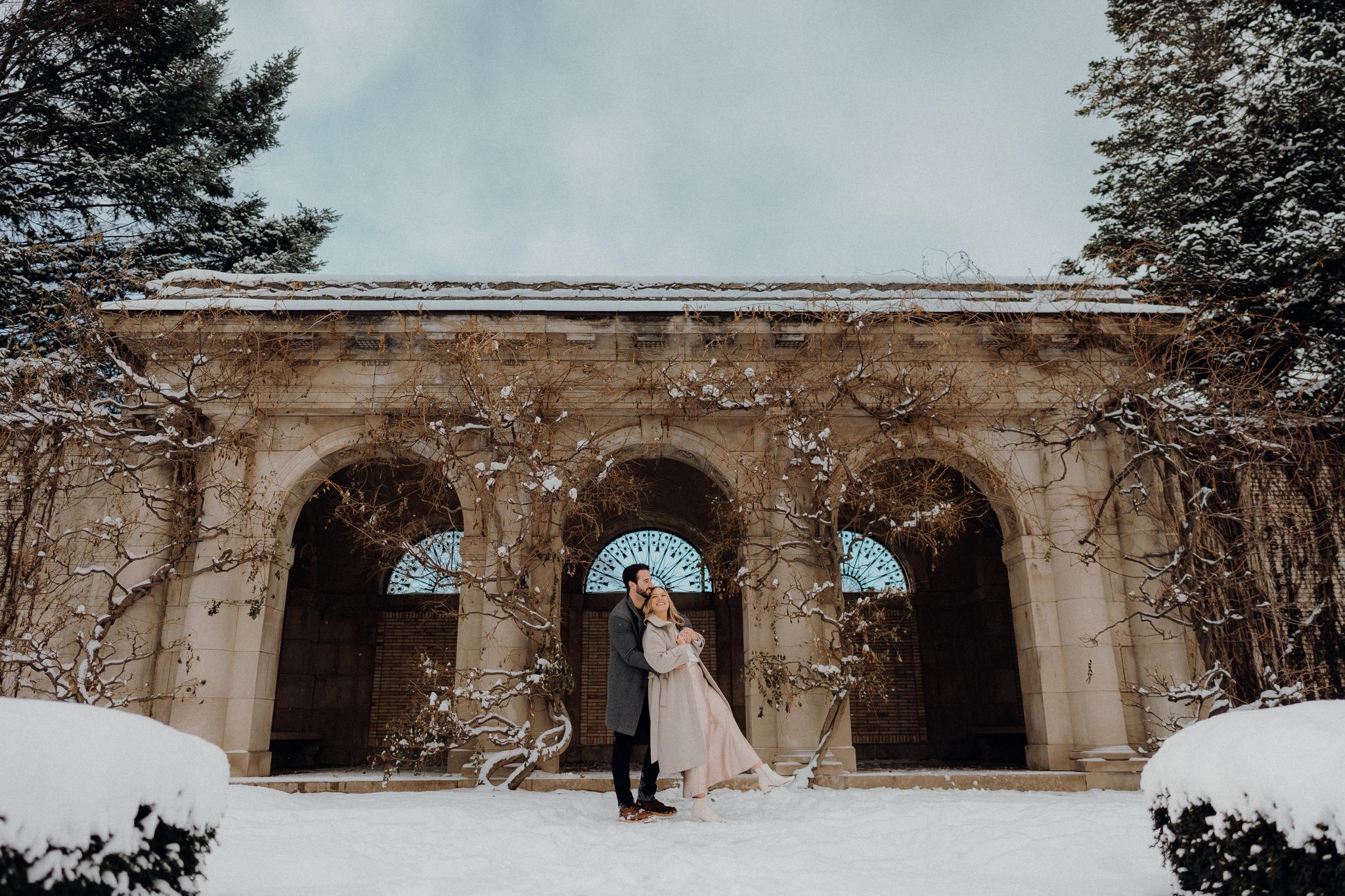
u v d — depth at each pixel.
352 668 18.66
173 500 13.66
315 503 18.80
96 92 22.22
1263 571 13.99
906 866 5.34
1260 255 17.09
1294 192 18.41
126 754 2.78
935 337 14.05
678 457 14.98
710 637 18.66
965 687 18.86
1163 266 16.45
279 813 6.70
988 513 18.53
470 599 13.61
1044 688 13.50
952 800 8.91
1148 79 22.16
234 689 13.07
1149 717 13.29
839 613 12.74
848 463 13.98
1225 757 3.45
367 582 19.14
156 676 13.20
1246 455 13.95
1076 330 14.09
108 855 2.68
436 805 7.97
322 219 25.83
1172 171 20.16
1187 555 12.94
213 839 3.43
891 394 13.98
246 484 13.84
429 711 11.38
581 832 6.40
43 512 13.52
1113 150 22.58
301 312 13.73
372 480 17.97
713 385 13.77
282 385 14.12
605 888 4.76
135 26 21.94
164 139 23.00
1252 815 3.29
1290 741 3.24
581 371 14.08
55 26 20.72
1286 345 17.25
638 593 8.24
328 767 17.39
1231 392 14.13
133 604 12.27
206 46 23.56
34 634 11.78
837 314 13.72
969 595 19.33
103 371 14.20
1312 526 14.25
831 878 4.88
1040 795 10.57
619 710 7.81
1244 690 13.12
